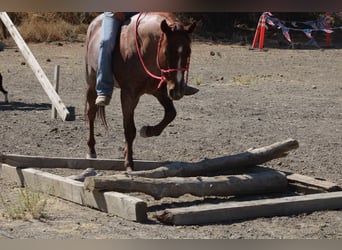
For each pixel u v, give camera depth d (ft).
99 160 30.83
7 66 79.41
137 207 24.56
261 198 28.37
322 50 114.52
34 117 47.32
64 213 25.84
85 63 32.09
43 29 108.17
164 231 23.54
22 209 25.63
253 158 29.55
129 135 29.60
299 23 136.36
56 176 28.63
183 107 53.31
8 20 44.52
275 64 91.50
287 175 30.25
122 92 29.07
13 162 30.63
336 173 33.42
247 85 69.31
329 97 61.26
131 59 28.40
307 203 26.40
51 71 76.43
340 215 26.13
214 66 86.79
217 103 55.77
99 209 26.27
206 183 26.84
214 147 38.93
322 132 44.14
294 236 23.31
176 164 28.12
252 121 47.65
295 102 57.41
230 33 130.00
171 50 26.07
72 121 46.03
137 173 27.25
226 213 24.99
